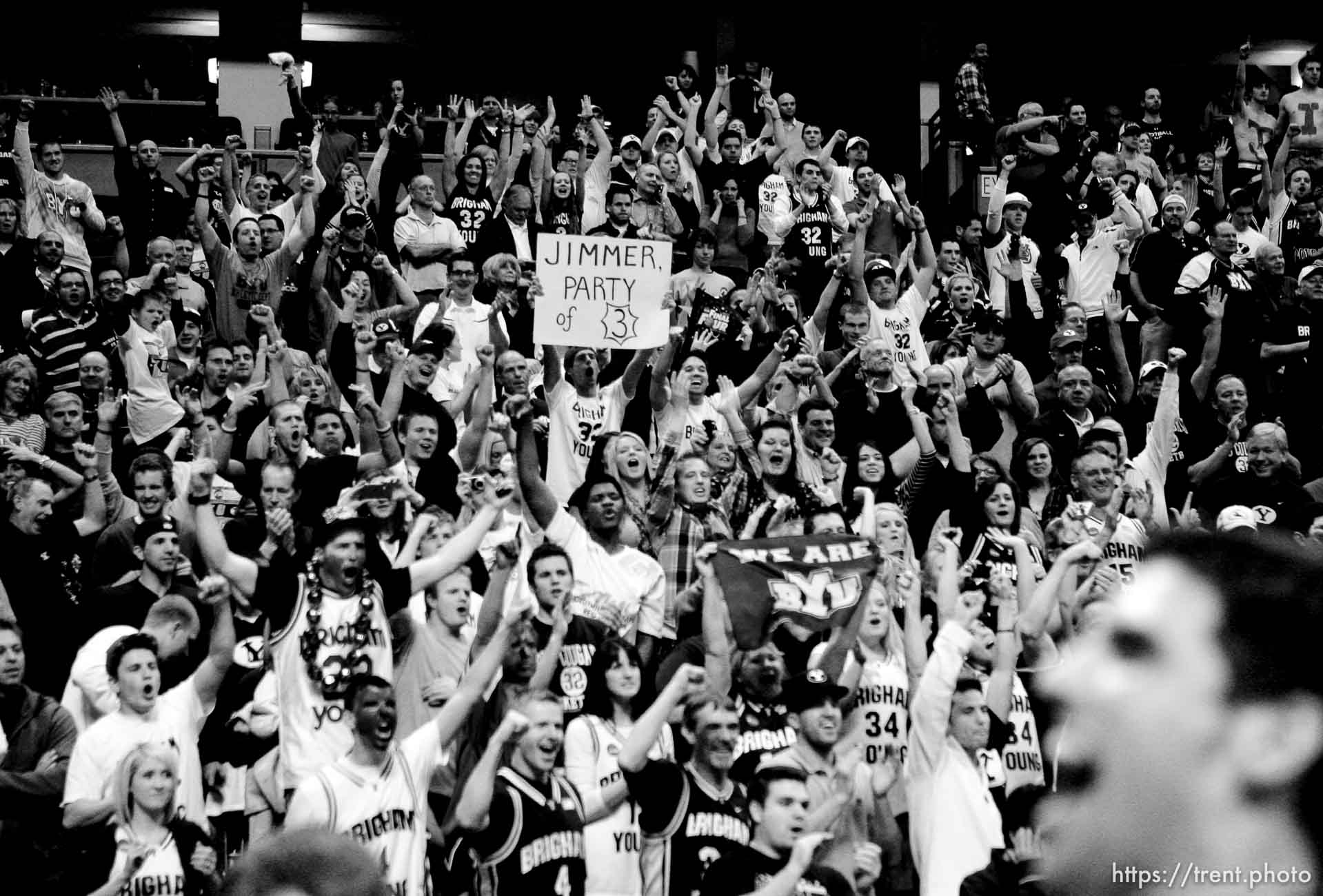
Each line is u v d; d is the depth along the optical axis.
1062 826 0.85
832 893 6.35
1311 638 0.83
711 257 12.85
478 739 6.67
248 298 12.41
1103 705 0.85
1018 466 10.05
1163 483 11.02
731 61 22.67
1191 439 12.20
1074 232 16.16
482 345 9.54
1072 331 13.27
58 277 11.12
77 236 13.74
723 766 6.52
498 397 10.80
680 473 8.55
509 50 22.95
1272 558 0.85
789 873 5.89
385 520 7.99
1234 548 0.86
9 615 7.29
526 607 6.18
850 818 7.06
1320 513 9.76
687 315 12.13
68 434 9.28
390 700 5.86
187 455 9.86
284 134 17.14
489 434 9.41
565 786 6.30
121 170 14.30
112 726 6.22
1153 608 0.86
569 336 9.56
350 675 6.38
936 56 22.05
